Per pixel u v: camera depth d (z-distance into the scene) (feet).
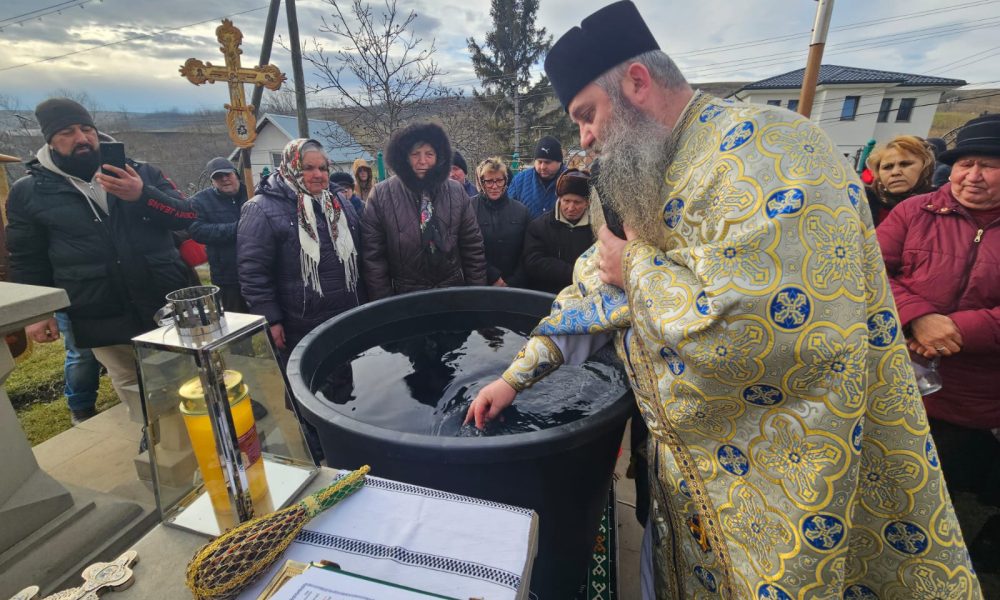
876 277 2.67
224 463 2.36
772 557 2.68
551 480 3.16
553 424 4.04
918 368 5.21
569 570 3.84
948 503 2.81
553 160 10.73
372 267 7.91
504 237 9.46
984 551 5.64
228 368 2.45
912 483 2.77
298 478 2.83
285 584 1.92
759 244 2.33
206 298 2.31
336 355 5.09
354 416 4.24
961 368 5.29
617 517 5.87
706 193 2.62
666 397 2.88
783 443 2.57
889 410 2.74
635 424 4.94
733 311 2.34
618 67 2.95
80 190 6.75
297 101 15.56
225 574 2.00
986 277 4.87
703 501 2.98
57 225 6.70
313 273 7.07
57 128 6.43
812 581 2.55
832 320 2.32
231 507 2.45
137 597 2.17
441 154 7.73
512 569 2.13
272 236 6.90
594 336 3.86
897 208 5.77
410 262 7.93
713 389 2.63
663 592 3.79
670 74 2.98
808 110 8.90
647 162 2.88
